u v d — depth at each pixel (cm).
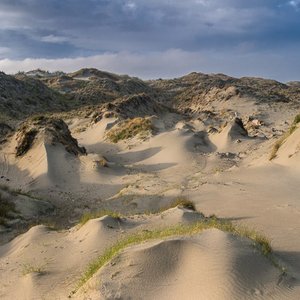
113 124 5456
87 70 16500
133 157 4188
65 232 1369
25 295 916
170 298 712
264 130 5672
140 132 4888
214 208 1605
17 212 1956
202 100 10069
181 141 4322
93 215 1603
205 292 698
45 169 3119
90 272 889
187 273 767
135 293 739
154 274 786
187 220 1297
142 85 13688
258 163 2702
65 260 1098
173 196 2042
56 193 2733
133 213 1856
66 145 3584
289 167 2277
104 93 11031
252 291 690
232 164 3544
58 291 892
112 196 2561
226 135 4659
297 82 17575
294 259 888
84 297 770
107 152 4497
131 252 864
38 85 9369
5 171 3334
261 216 1360
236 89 9312
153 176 3094
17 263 1161
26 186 2919
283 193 1764
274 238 1050
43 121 3941
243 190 1903
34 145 3588
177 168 3544
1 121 5253
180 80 16588
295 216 1316
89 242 1180
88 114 6888
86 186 2898
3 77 8438
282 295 680
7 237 1602
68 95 10312
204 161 3731
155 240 910
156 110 7644
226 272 728
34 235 1368
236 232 960
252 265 765
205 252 800
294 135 2619
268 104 8456
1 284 1023
